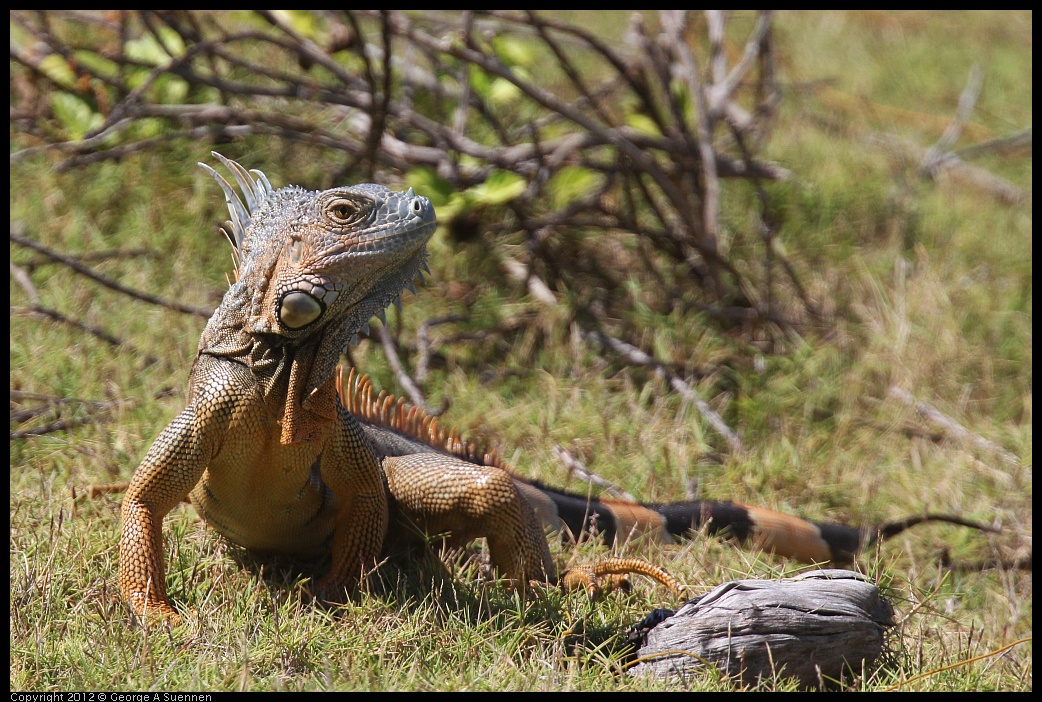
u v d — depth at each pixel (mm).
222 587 8055
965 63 24219
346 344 7574
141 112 14578
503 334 13242
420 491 8586
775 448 11727
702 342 13203
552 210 14938
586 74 20078
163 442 7641
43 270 12836
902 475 11453
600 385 12234
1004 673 7953
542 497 9688
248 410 7582
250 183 8164
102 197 14242
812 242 15578
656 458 11117
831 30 25188
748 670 7203
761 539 9852
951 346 13758
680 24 15445
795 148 18781
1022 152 20078
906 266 15438
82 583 7910
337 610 7836
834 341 13836
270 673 7043
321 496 8266
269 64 17062
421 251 7598
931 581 9695
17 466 9695
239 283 7648
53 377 10969
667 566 9055
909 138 20453
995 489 11445
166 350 11438
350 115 15625
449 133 14414
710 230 13812
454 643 7457
